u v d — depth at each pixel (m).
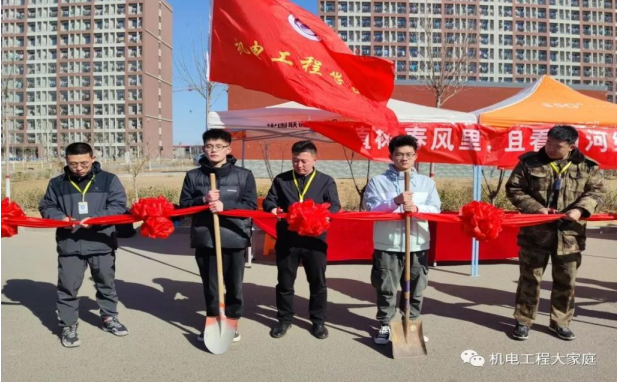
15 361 3.84
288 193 4.21
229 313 4.14
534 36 75.75
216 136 3.95
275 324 4.68
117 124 75.88
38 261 7.46
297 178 4.25
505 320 4.80
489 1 74.25
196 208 3.91
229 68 5.75
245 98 19.97
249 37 5.66
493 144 6.58
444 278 6.53
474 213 3.84
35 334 4.40
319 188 4.22
